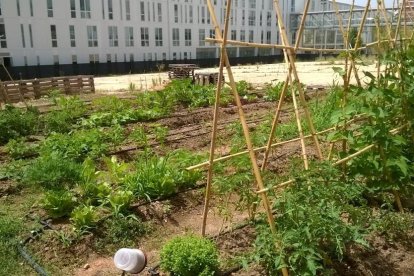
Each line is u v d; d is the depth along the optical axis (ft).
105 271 12.35
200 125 31.22
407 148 15.66
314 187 11.39
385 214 13.64
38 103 41.37
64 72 82.12
